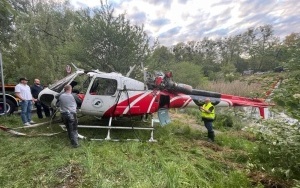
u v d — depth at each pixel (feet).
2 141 19.88
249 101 25.95
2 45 38.42
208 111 24.25
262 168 14.15
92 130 24.38
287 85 12.55
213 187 13.83
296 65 12.30
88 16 43.88
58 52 48.70
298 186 11.34
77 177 14.01
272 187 14.30
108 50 43.93
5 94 27.68
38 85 28.63
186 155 18.67
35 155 17.06
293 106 12.02
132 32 44.04
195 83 73.46
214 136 24.76
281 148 12.60
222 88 59.06
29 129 24.09
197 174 14.98
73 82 24.62
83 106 21.94
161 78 24.34
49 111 29.01
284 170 12.70
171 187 12.90
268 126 13.42
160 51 51.34
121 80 22.63
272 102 13.53
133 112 22.81
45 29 55.06
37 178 13.85
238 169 17.15
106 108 22.08
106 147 18.80
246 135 27.94
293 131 12.16
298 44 12.51
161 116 24.35
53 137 21.57
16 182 13.39
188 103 25.36
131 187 12.71
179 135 25.81
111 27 42.32
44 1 59.31
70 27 57.41
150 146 20.38
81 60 45.09
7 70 43.96
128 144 20.24
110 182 13.39
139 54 45.70
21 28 43.47
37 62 44.78
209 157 19.29
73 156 16.83
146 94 23.31
